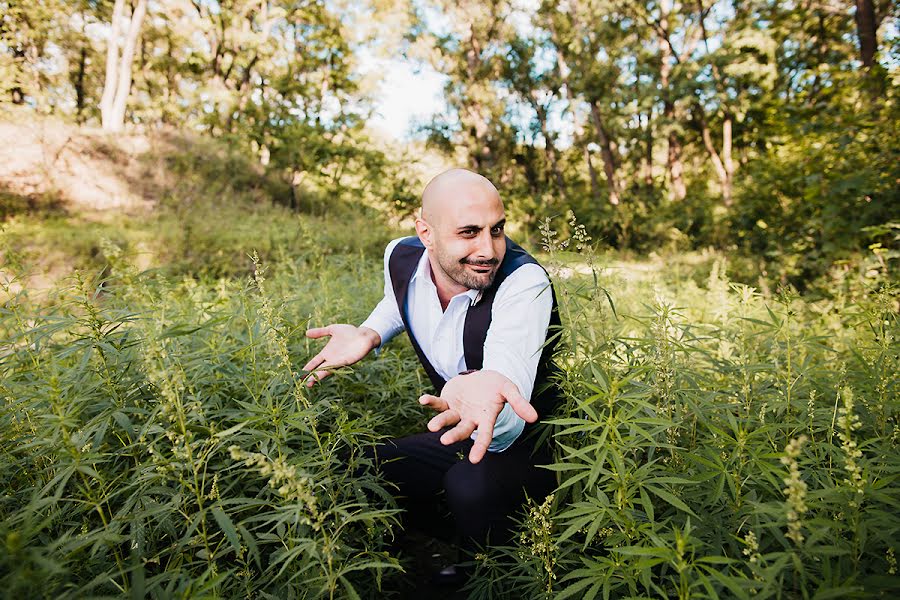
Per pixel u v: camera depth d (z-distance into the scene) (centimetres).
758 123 1564
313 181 1678
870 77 684
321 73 2202
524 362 189
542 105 2533
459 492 202
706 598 106
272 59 2117
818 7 1276
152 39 2697
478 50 2545
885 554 133
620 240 1702
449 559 240
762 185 877
